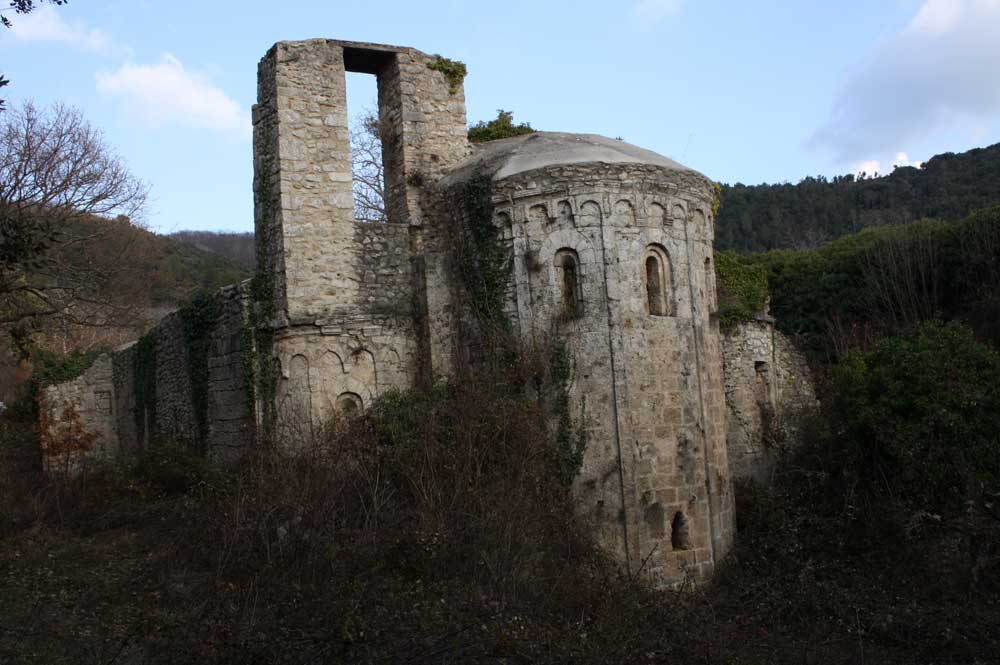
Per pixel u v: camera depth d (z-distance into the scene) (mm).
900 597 14680
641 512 15781
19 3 10211
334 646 9883
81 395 31062
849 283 31953
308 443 15203
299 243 16969
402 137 18297
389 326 17562
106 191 35531
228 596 11508
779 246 60844
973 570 14609
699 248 17469
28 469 22031
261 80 17703
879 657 12789
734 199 69438
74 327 38688
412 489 14055
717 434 17375
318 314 16938
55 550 15719
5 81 9930
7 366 37938
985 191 54188
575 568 13625
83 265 34031
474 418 15164
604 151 16812
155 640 10648
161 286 49531
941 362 17359
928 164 65250
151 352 25422
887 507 16344
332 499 13391
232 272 62125
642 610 12992
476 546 12867
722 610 14562
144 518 17453
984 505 15211
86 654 10469
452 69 18922
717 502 16859
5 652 10508
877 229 34531
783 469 20359
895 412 17328
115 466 20094
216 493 14672
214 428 19125
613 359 15914
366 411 16156
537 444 15234
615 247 16156
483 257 16906
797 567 16219
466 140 19000
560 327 16109
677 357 16578
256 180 17750
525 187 16453
